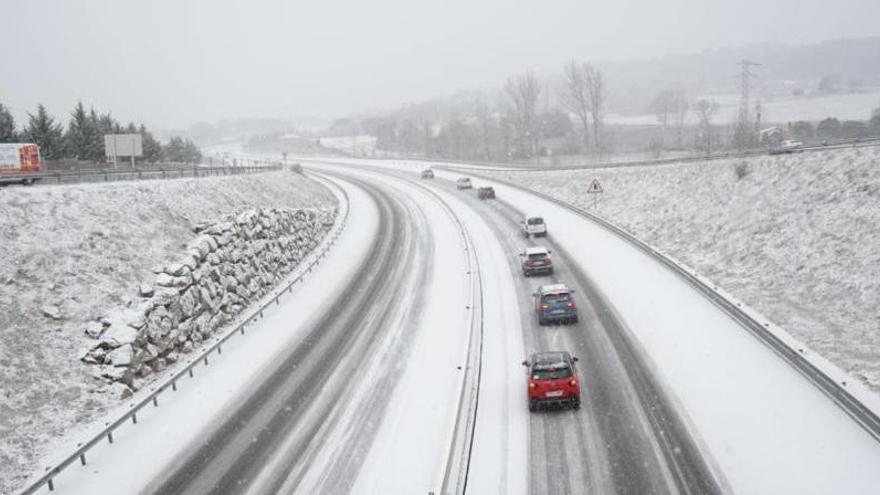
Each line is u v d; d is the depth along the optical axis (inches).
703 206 1478.8
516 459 652.1
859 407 644.1
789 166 1333.7
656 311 1053.8
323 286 1391.5
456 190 2763.3
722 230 1338.6
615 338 963.3
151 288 973.8
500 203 2316.7
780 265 1106.1
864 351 808.3
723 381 776.3
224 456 706.2
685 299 1091.9
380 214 2277.3
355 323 1130.7
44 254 949.8
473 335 1016.9
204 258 1123.9
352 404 814.5
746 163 1457.9
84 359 842.2
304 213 1803.6
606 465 625.3
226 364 969.5
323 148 6668.3
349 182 3353.8
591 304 1138.0
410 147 5757.9
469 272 1402.6
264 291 1301.7
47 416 757.9
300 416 790.5
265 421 782.5
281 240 1501.0
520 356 938.1
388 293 1306.6
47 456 700.7
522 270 1401.3
